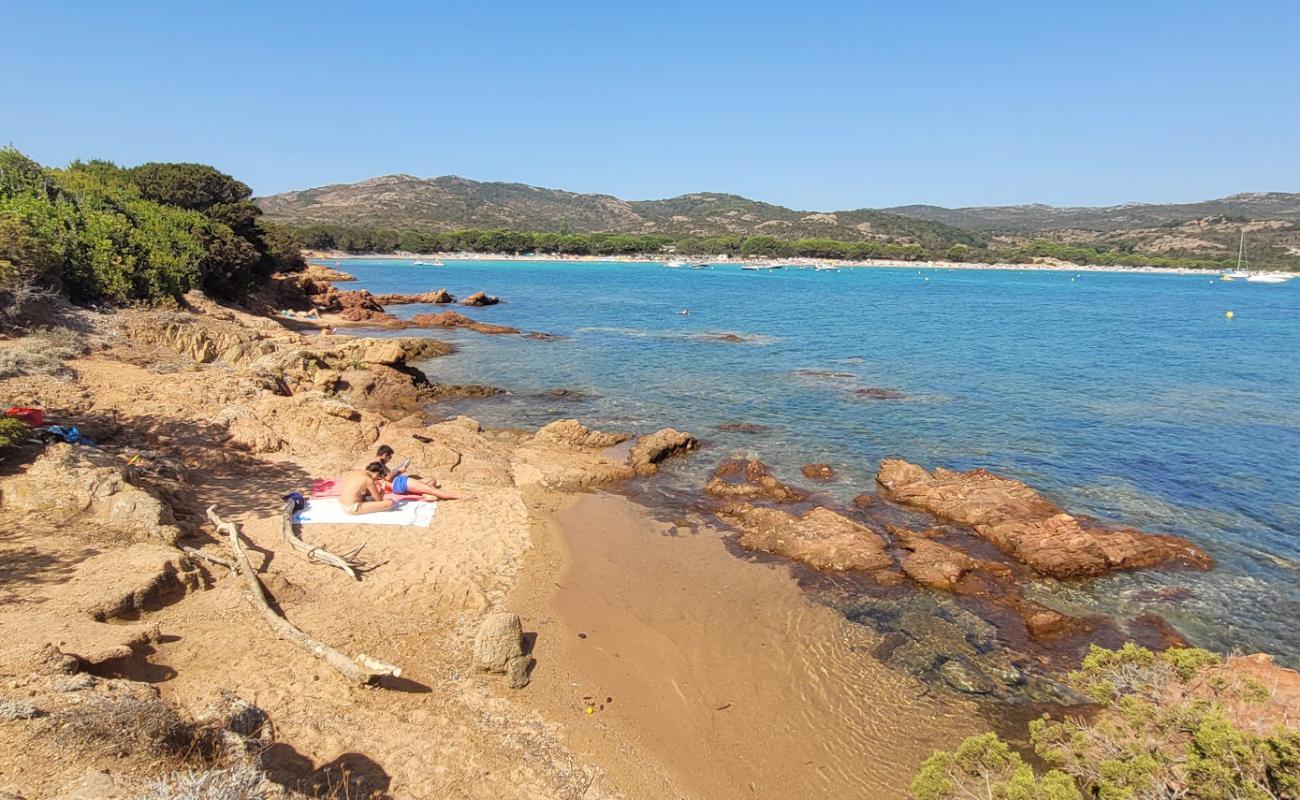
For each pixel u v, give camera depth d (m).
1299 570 13.64
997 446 21.44
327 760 7.34
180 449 15.46
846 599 12.36
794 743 8.88
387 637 9.85
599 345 41.97
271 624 9.40
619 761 8.28
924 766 6.91
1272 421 24.61
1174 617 12.00
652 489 17.39
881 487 17.84
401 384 26.97
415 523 13.73
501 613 9.59
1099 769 6.29
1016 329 53.09
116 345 23.05
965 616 11.91
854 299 83.56
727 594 12.39
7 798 5.12
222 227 44.66
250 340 26.39
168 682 7.85
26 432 12.41
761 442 21.58
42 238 24.66
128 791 5.37
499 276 123.31
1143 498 17.28
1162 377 32.94
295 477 15.38
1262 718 6.53
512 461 18.44
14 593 8.58
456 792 7.30
